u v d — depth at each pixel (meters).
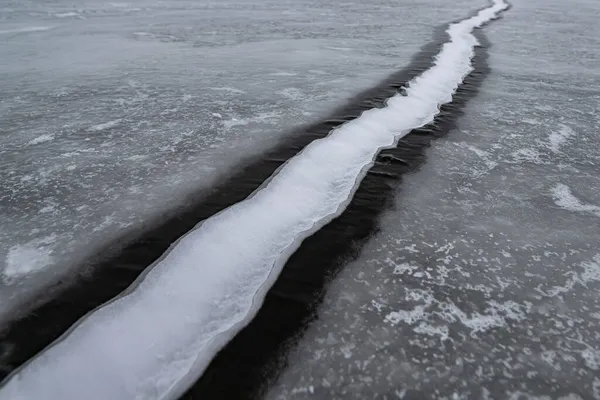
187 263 3.29
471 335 2.73
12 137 5.75
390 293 3.08
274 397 2.36
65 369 2.47
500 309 2.92
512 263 3.36
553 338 2.70
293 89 8.13
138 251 3.54
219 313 2.94
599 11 22.95
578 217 3.97
